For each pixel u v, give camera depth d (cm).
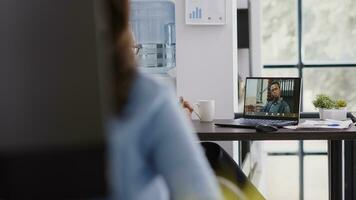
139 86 75
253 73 511
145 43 404
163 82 79
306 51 599
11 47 57
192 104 400
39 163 58
